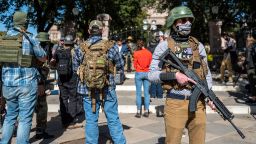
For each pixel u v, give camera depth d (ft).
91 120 15.96
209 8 93.25
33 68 15.47
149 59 24.90
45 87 18.94
